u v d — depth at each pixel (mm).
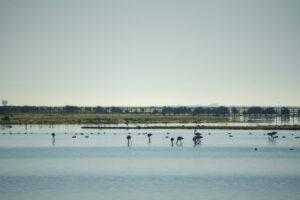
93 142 197625
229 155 148250
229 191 91312
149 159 138000
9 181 100375
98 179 102625
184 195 88000
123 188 93688
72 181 100500
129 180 102000
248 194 88812
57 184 97125
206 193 89438
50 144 188875
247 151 161375
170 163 128875
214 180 102062
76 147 176625
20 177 105250
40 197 86125
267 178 104375
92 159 138250
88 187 94312
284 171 114562
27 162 131500
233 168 119688
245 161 133375
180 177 105938
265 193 89562
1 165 125312
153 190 91938
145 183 98500
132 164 127188
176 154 151250
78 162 131500
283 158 140375
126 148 172125
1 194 88438
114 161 133500
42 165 125062
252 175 108500
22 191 90812
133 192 90188
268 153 154500
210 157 143000
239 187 94812
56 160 136250
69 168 119625
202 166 123312
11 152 159625
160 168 119562
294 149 167750
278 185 96625
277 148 171375
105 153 154625
